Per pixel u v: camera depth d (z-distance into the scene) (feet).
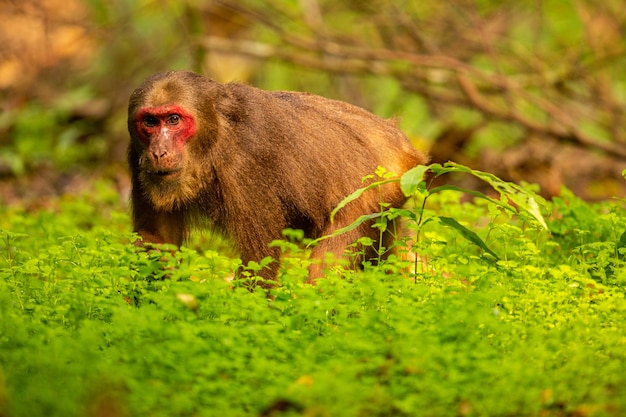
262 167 41.06
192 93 40.86
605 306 32.83
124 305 33.40
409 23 85.46
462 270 35.63
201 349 29.14
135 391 26.21
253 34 95.35
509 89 80.59
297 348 30.17
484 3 94.17
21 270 37.14
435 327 30.48
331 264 38.68
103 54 98.02
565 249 44.09
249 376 27.91
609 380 28.40
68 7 97.96
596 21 91.81
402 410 26.58
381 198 42.83
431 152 81.05
